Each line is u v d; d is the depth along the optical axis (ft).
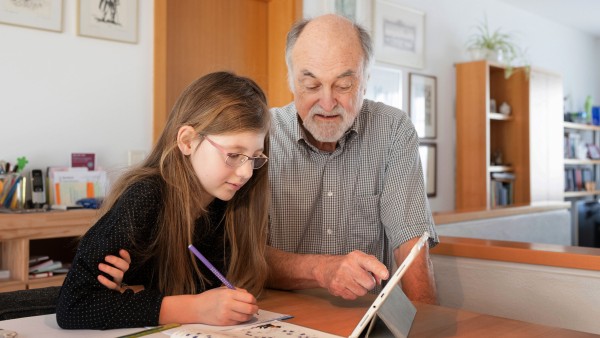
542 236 11.66
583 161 21.38
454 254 6.04
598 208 15.97
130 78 10.30
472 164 16.92
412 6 16.24
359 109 5.09
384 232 5.57
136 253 3.63
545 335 3.19
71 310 3.23
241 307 3.27
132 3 10.24
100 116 9.93
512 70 17.75
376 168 5.39
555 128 19.17
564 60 22.97
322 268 4.16
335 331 3.28
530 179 17.80
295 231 5.47
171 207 3.74
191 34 11.46
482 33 18.70
